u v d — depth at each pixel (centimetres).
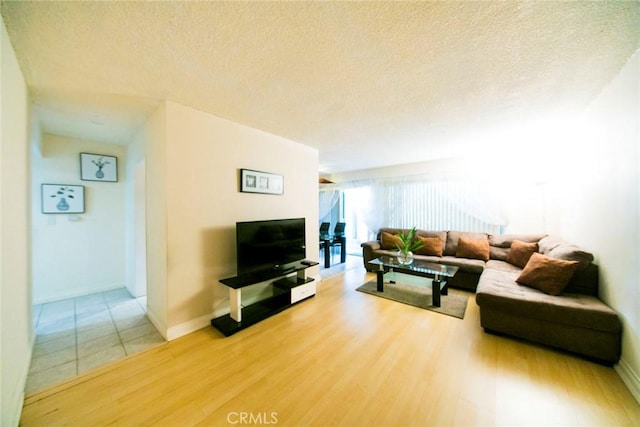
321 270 470
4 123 123
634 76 157
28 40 134
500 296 219
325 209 679
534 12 119
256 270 267
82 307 287
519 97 214
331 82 187
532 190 380
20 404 139
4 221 121
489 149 391
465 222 445
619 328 173
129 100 214
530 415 138
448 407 143
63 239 314
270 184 311
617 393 153
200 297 241
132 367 180
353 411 141
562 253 242
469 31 132
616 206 183
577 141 268
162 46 143
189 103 223
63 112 236
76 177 321
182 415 139
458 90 201
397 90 200
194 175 236
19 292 146
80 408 143
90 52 147
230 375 171
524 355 194
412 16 121
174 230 222
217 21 124
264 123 277
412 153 420
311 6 115
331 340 217
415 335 225
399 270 342
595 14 120
